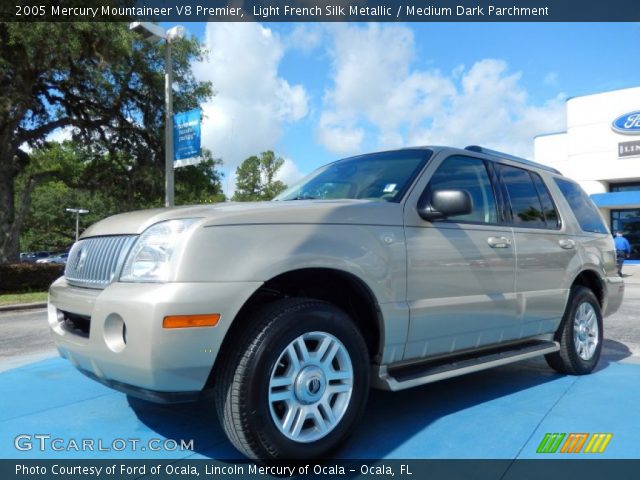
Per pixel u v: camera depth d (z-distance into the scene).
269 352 2.70
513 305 4.12
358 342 3.07
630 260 28.66
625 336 7.31
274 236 2.87
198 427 3.45
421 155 3.97
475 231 3.91
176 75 22.53
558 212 4.96
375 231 3.28
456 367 3.66
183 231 2.71
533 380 4.70
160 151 23.72
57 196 60.91
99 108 23.31
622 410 3.79
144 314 2.55
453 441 3.20
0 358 6.23
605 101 28.75
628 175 28.08
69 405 3.93
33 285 17.67
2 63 17.55
